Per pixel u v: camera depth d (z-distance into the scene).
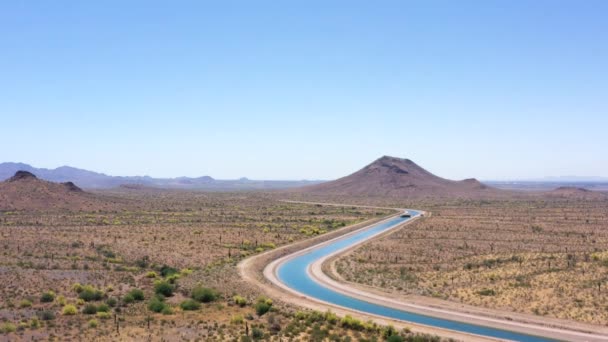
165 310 62.06
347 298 75.50
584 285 76.12
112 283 80.56
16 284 76.31
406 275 91.06
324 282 86.56
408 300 73.25
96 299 69.06
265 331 53.88
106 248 114.38
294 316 61.47
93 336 51.28
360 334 54.38
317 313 62.28
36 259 98.81
